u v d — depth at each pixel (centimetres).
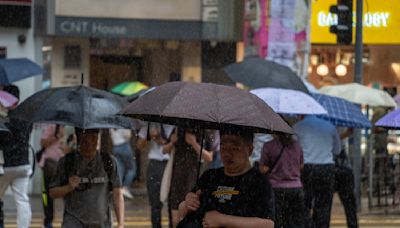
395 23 3944
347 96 2950
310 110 2042
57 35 3491
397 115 1836
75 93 1538
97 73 3681
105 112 1520
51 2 3478
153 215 2331
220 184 1166
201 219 1174
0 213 2316
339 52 4044
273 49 3158
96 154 1558
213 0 3584
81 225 1543
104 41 3644
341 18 3019
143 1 3559
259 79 2225
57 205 3195
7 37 3431
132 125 1550
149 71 3716
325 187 2241
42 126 2552
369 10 3938
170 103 1122
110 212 1586
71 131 2873
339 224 2855
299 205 1988
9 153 2130
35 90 3453
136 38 3569
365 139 3494
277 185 1962
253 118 1113
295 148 1977
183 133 2116
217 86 1155
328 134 2222
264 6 3169
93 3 3519
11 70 3117
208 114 1107
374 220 2998
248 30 3256
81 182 1541
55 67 3569
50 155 2403
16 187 2177
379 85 4059
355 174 3195
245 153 1164
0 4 3403
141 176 3672
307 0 3166
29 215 2189
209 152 2119
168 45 3709
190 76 3709
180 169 2122
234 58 3688
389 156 3322
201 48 3703
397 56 4059
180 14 3584
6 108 2447
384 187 3294
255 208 1149
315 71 4047
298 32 3158
